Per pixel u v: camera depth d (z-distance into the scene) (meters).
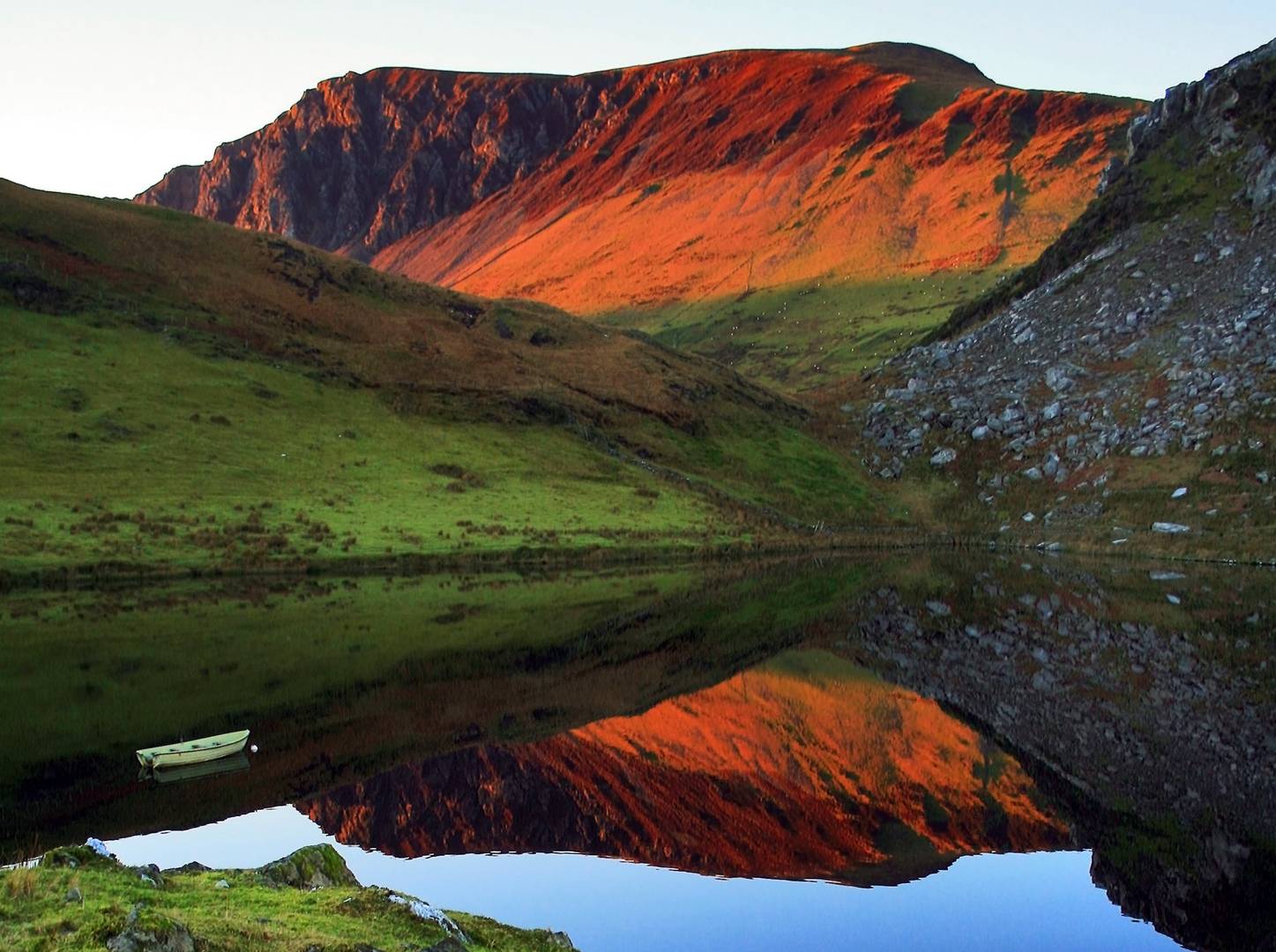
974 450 127.75
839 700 45.62
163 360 111.94
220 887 17.02
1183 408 114.00
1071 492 112.94
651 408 135.75
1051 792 33.72
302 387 116.75
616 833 29.41
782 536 107.12
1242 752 36.53
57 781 31.12
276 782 31.84
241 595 68.81
